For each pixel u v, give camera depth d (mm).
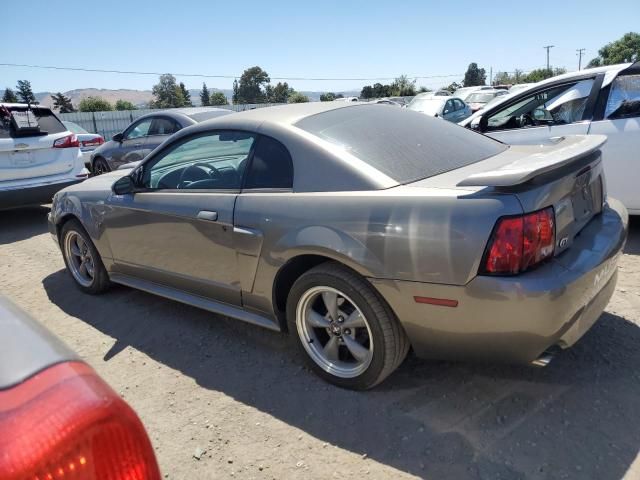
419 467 2273
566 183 2461
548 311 2219
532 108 5371
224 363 3268
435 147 3041
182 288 3662
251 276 3068
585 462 2223
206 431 2639
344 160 2730
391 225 2428
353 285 2596
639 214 4871
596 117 4910
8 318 1283
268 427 2625
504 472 2205
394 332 2602
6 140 6906
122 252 4016
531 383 2793
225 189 3203
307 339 2965
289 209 2801
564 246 2453
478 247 2229
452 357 2547
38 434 968
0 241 6836
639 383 2721
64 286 4898
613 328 3268
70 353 1197
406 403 2707
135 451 1072
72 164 7648
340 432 2539
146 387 3076
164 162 3625
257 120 3152
